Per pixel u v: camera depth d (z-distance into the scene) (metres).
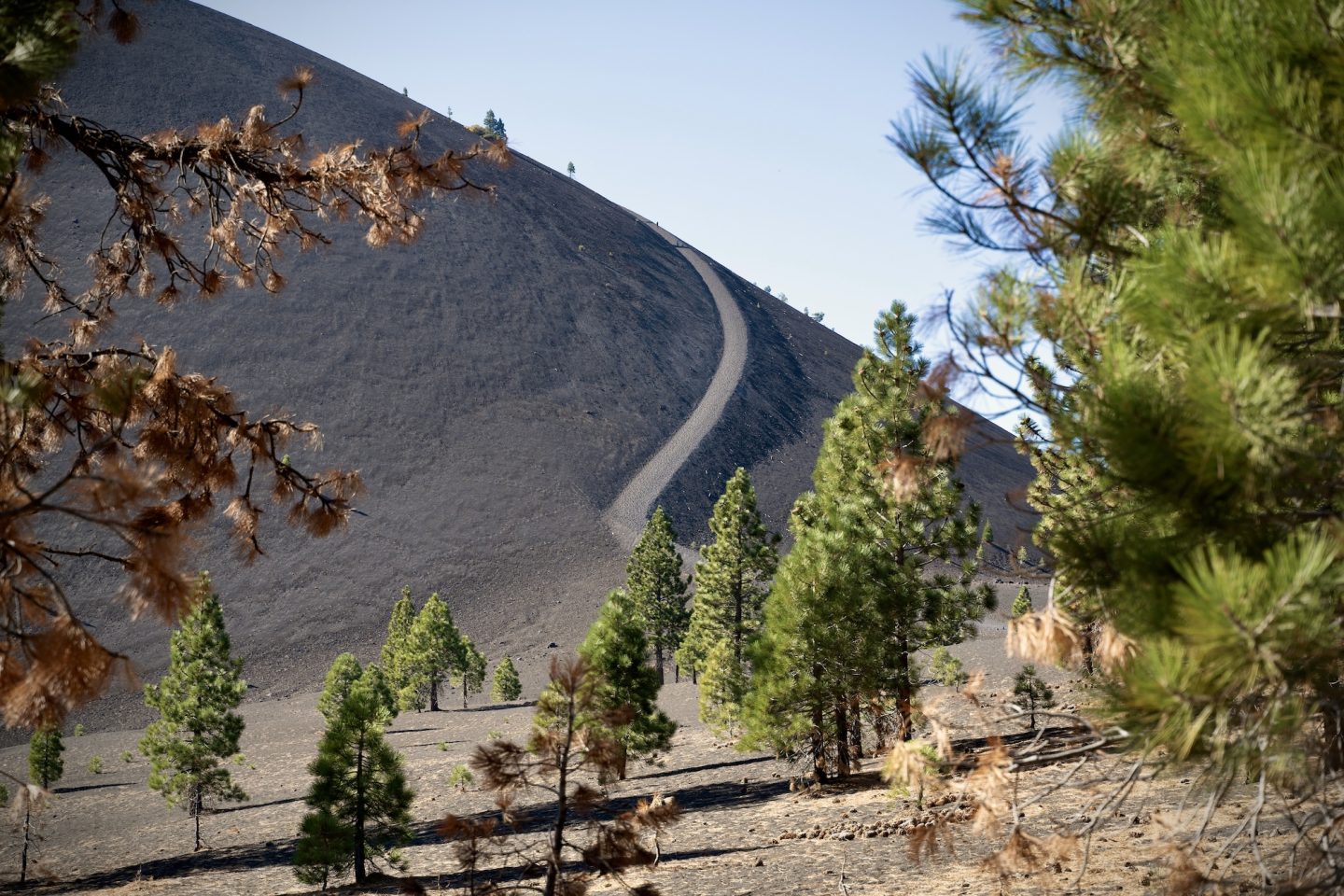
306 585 111.12
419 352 175.75
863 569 22.12
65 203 155.88
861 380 24.86
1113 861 9.70
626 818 7.49
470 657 73.19
